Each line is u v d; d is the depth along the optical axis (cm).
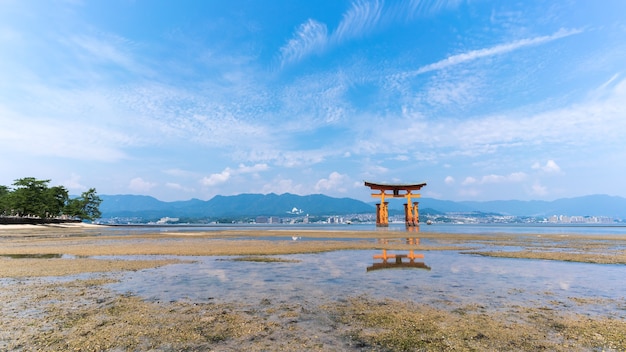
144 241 3603
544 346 668
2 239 4003
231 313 889
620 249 2720
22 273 1479
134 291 1141
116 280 1330
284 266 1733
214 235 5125
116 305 960
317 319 843
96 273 1489
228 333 739
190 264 1781
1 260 1923
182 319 835
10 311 895
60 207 11875
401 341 695
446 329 769
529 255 2208
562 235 5362
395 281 1334
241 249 2594
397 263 1861
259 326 787
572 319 842
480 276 1450
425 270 1612
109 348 652
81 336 716
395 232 6350
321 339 705
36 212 10081
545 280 1358
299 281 1327
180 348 653
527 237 4612
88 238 4238
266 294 1105
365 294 1110
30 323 799
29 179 10050
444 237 4528
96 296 1068
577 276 1447
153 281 1315
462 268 1677
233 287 1209
